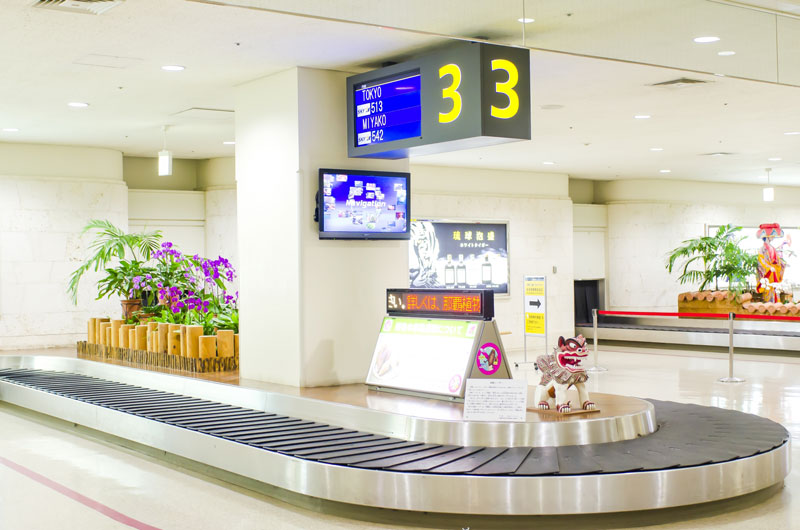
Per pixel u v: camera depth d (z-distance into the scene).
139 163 14.63
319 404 6.93
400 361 7.25
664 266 18.83
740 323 15.29
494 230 16.02
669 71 8.15
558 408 6.07
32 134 11.78
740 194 20.30
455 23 5.74
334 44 7.20
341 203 8.00
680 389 10.34
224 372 9.21
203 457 6.40
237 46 7.24
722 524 5.02
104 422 7.87
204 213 14.89
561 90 9.04
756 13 5.48
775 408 8.83
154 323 10.41
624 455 5.36
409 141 7.15
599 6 5.58
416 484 5.03
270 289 8.36
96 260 12.52
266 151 8.40
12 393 9.84
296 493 5.68
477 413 5.88
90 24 6.55
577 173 17.14
